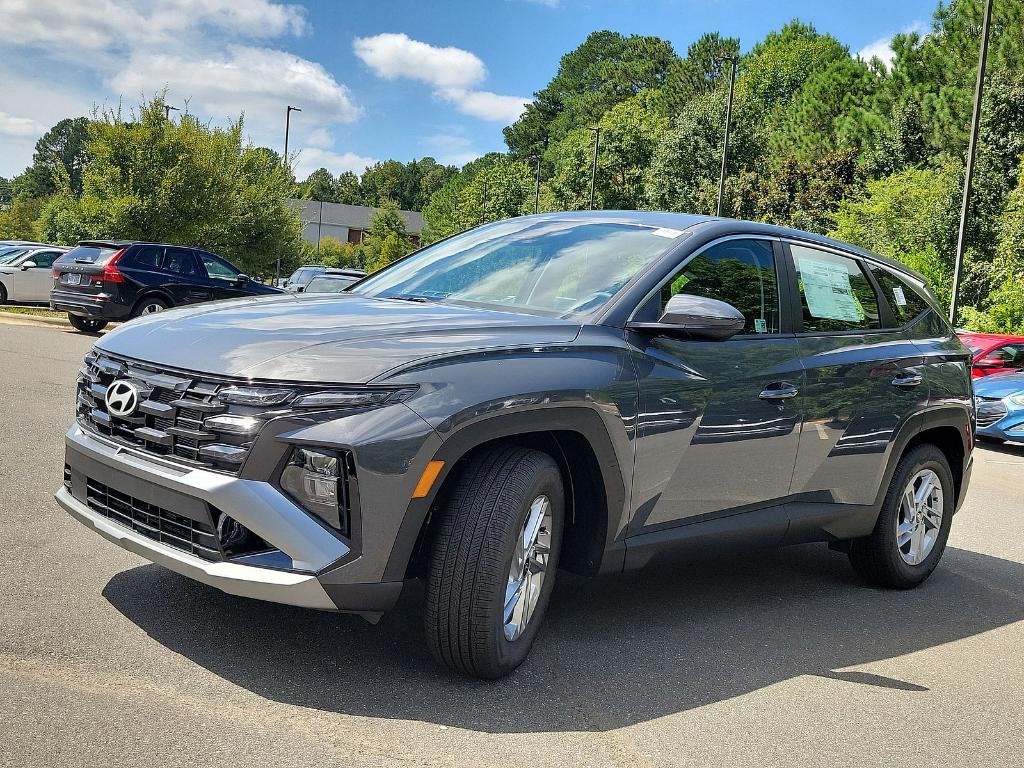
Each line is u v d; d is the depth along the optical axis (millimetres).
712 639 3957
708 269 4027
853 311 4754
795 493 4348
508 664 3238
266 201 27938
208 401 2906
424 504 2932
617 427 3436
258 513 2812
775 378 4094
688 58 90250
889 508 4906
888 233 34062
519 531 3143
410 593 4062
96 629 3314
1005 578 5504
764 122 64188
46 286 20422
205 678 3023
